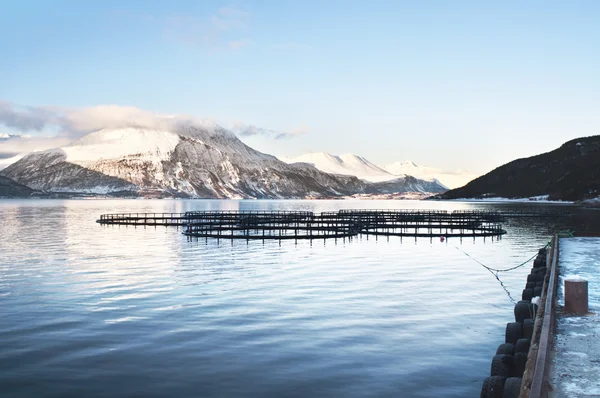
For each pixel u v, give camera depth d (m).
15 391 14.75
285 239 62.12
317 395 14.54
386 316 22.84
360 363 16.95
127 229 81.25
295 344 18.88
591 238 43.28
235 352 17.98
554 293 17.81
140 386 15.12
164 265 39.59
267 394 14.59
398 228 79.44
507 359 12.88
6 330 20.62
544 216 111.88
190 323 21.72
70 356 17.59
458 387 15.06
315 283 31.34
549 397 9.68
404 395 14.53
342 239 61.97
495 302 25.72
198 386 15.13
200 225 86.44
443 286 30.22
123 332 20.39
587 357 11.80
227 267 38.41
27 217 123.69
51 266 39.25
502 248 52.09
